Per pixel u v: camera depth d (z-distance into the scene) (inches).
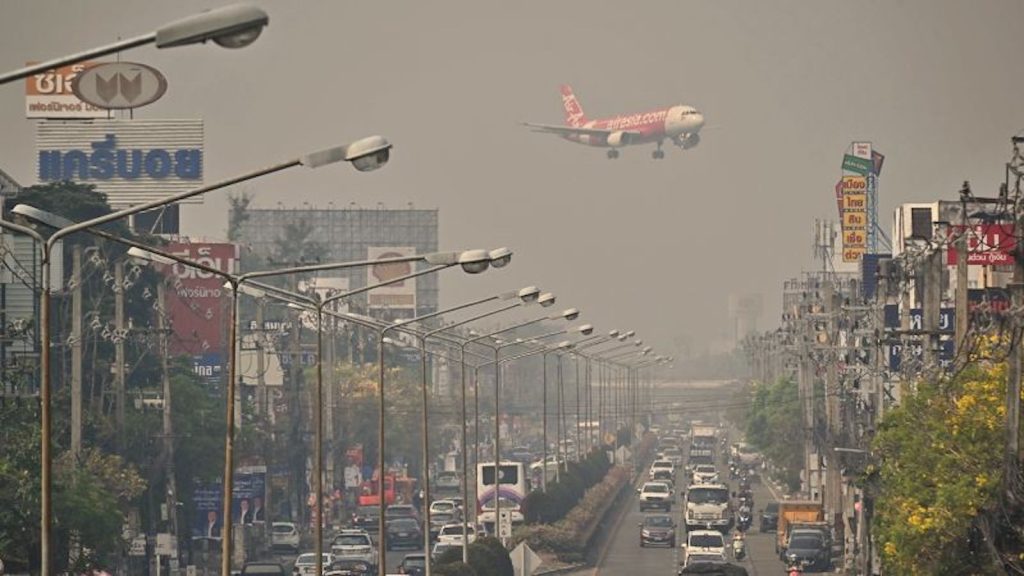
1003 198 5797.2
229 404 4731.8
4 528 6594.5
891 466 6461.6
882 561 6658.5
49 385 3693.4
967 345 6422.2
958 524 5748.0
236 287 4771.2
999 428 5797.2
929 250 7445.9
